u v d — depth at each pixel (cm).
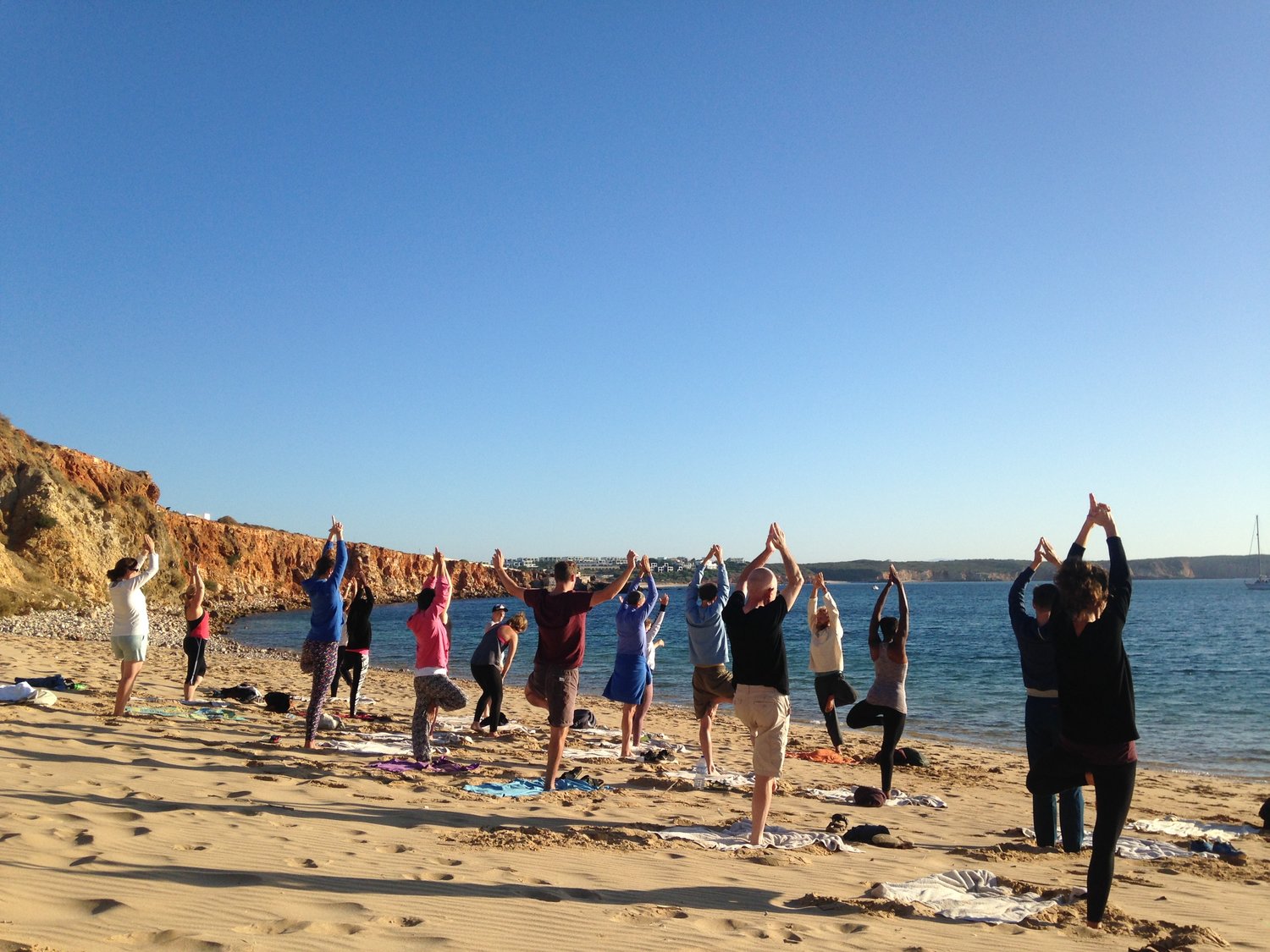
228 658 2819
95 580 4931
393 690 2002
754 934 425
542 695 800
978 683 2664
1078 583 449
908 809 833
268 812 615
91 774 696
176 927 375
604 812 704
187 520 8306
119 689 1038
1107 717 443
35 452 5525
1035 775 472
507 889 470
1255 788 1162
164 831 539
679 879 516
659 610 1087
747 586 626
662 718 1731
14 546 4731
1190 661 3491
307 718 927
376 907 423
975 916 469
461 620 7931
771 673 611
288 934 379
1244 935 467
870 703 854
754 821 619
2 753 746
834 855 611
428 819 632
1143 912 506
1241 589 19325
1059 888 545
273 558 9150
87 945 346
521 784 782
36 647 2297
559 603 789
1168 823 809
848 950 409
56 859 457
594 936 408
